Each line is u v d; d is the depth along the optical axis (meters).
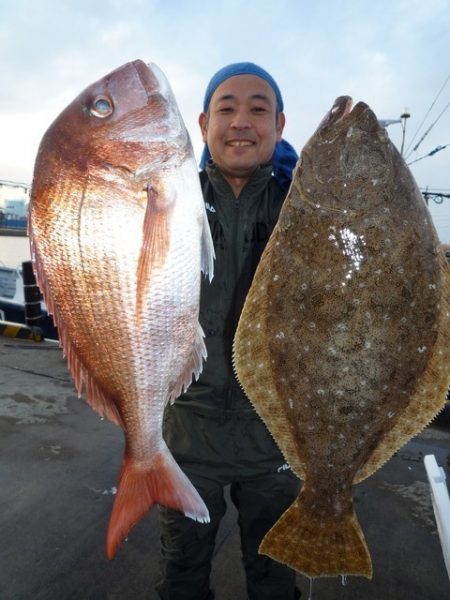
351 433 0.78
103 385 0.69
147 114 0.65
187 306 0.69
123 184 0.65
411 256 0.75
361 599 1.07
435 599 1.08
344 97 0.82
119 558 1.19
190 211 0.68
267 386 0.82
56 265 0.65
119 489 0.70
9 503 1.41
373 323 0.75
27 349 2.99
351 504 0.80
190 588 0.93
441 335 0.76
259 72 0.90
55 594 1.08
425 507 1.39
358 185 0.77
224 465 0.91
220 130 0.87
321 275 0.77
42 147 0.64
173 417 0.94
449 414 1.90
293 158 1.03
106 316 0.67
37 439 1.81
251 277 0.91
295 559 0.78
